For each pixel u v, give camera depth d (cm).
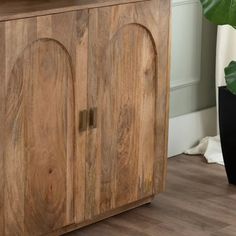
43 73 285
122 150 324
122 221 331
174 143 414
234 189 371
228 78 271
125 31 313
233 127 366
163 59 332
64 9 284
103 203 322
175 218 336
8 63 271
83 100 302
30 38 276
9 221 286
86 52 298
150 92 331
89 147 309
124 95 319
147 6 318
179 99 416
